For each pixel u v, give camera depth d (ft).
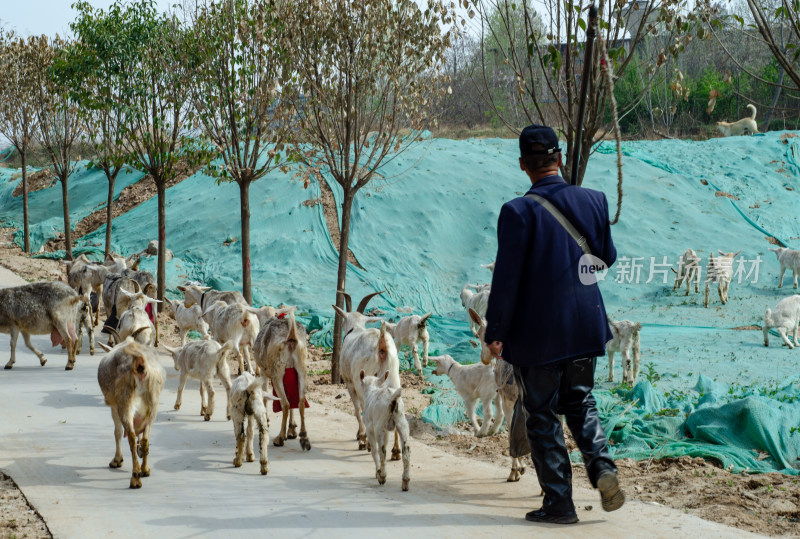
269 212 94.38
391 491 26.07
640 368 48.42
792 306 53.93
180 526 22.38
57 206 131.64
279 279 81.20
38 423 36.99
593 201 19.98
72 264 78.69
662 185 93.91
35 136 109.81
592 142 32.86
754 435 30.76
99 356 58.18
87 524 22.81
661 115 127.03
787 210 90.79
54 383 47.16
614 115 18.30
